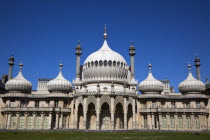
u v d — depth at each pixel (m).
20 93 89.38
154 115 86.38
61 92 89.94
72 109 87.00
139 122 87.56
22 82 90.12
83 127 77.94
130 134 57.31
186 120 85.56
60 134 55.56
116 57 93.62
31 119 83.81
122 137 47.38
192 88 90.69
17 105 88.00
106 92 79.88
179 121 85.56
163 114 85.62
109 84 88.75
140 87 92.12
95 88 85.44
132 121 82.25
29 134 54.84
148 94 89.50
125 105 80.31
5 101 89.38
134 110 82.69
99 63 91.06
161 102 90.44
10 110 84.00
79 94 82.50
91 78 90.81
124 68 94.12
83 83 93.38
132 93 83.62
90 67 91.81
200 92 91.88
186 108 85.69
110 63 91.44
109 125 82.62
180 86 93.69
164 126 84.56
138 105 89.81
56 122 83.75
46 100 91.19
